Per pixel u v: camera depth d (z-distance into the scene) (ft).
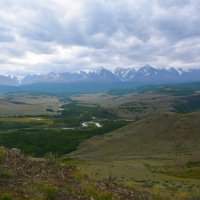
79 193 61.77
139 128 554.05
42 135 620.49
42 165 77.82
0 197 51.60
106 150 492.13
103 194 62.64
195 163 317.22
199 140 469.98
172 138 495.00
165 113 575.38
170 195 88.48
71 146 534.78
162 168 286.87
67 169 80.53
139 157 406.41
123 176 169.07
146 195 74.49
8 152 82.12
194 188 159.43
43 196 55.72
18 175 65.82
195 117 542.57
